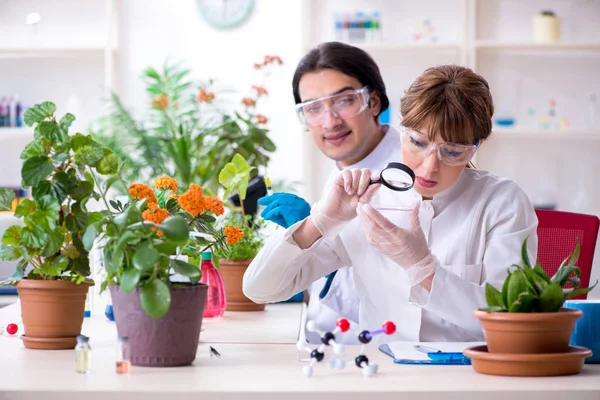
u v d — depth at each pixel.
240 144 4.17
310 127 2.71
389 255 1.82
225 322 2.27
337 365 1.42
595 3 5.15
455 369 1.49
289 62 5.29
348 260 2.25
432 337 2.13
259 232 2.84
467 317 1.83
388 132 2.75
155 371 1.45
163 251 1.46
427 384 1.33
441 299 1.82
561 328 1.41
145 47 5.32
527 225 2.09
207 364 1.54
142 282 1.47
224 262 2.55
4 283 1.72
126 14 5.32
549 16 5.02
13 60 5.36
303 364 1.54
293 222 2.21
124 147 4.98
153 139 4.54
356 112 2.63
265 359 1.60
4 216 4.60
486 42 4.96
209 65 5.30
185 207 1.69
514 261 1.99
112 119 4.87
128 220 1.46
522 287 1.42
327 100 2.62
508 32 5.19
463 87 1.87
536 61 5.16
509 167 5.16
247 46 5.30
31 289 1.69
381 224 1.78
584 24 5.16
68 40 5.36
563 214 2.59
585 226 2.56
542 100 5.18
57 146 1.71
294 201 2.23
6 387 1.29
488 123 1.92
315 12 5.26
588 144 5.14
